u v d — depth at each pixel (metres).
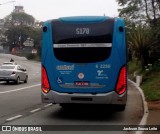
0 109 13.76
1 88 24.41
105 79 11.31
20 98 18.02
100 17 11.62
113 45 11.36
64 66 11.51
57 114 12.72
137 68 42.78
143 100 17.16
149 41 34.91
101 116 12.47
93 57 11.38
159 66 32.53
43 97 11.72
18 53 127.88
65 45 11.56
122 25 11.46
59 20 11.77
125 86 11.38
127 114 13.07
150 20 38.75
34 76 43.22
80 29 11.55
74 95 11.38
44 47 11.76
